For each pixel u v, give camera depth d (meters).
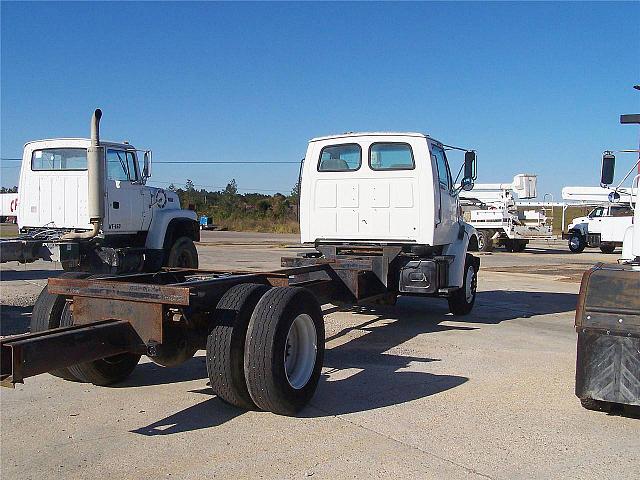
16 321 8.88
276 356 4.84
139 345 4.84
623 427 4.91
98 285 5.04
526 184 26.97
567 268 19.17
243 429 4.79
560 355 7.31
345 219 9.14
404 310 10.69
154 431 4.74
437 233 8.85
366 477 3.96
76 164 11.84
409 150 8.77
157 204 13.02
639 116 6.85
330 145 9.23
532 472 4.06
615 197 8.86
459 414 5.17
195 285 4.95
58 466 4.12
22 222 12.29
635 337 4.82
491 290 13.66
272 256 22.84
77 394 5.67
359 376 6.33
